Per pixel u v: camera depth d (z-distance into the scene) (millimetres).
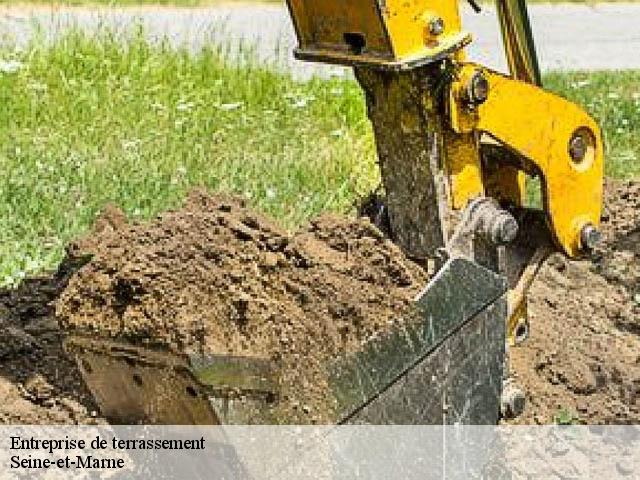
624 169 17188
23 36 23266
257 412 7617
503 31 9672
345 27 8438
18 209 13664
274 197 14367
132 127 17141
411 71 8477
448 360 8609
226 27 29375
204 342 7520
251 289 7902
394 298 8328
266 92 19641
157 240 8164
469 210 8859
